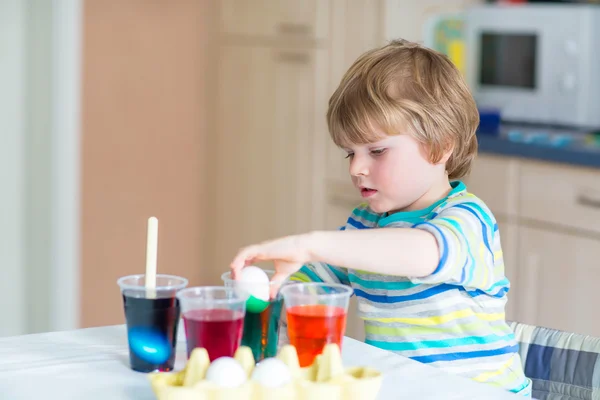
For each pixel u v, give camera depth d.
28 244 3.62
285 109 3.48
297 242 1.15
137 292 1.09
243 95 3.69
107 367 1.13
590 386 1.45
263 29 3.54
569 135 2.78
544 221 2.57
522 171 2.62
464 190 1.45
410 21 3.11
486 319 1.37
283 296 1.14
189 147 4.08
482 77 3.16
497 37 3.08
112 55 3.84
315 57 3.32
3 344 1.24
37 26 3.49
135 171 3.96
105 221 3.92
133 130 3.94
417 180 1.40
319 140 3.36
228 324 1.05
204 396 0.92
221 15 3.76
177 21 3.96
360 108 1.37
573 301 2.51
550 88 2.99
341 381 0.96
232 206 3.83
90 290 3.89
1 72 3.47
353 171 1.41
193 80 4.05
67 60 3.49
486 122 2.96
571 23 2.90
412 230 1.21
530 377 1.51
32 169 3.57
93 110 3.82
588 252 2.45
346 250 1.16
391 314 1.41
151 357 1.10
